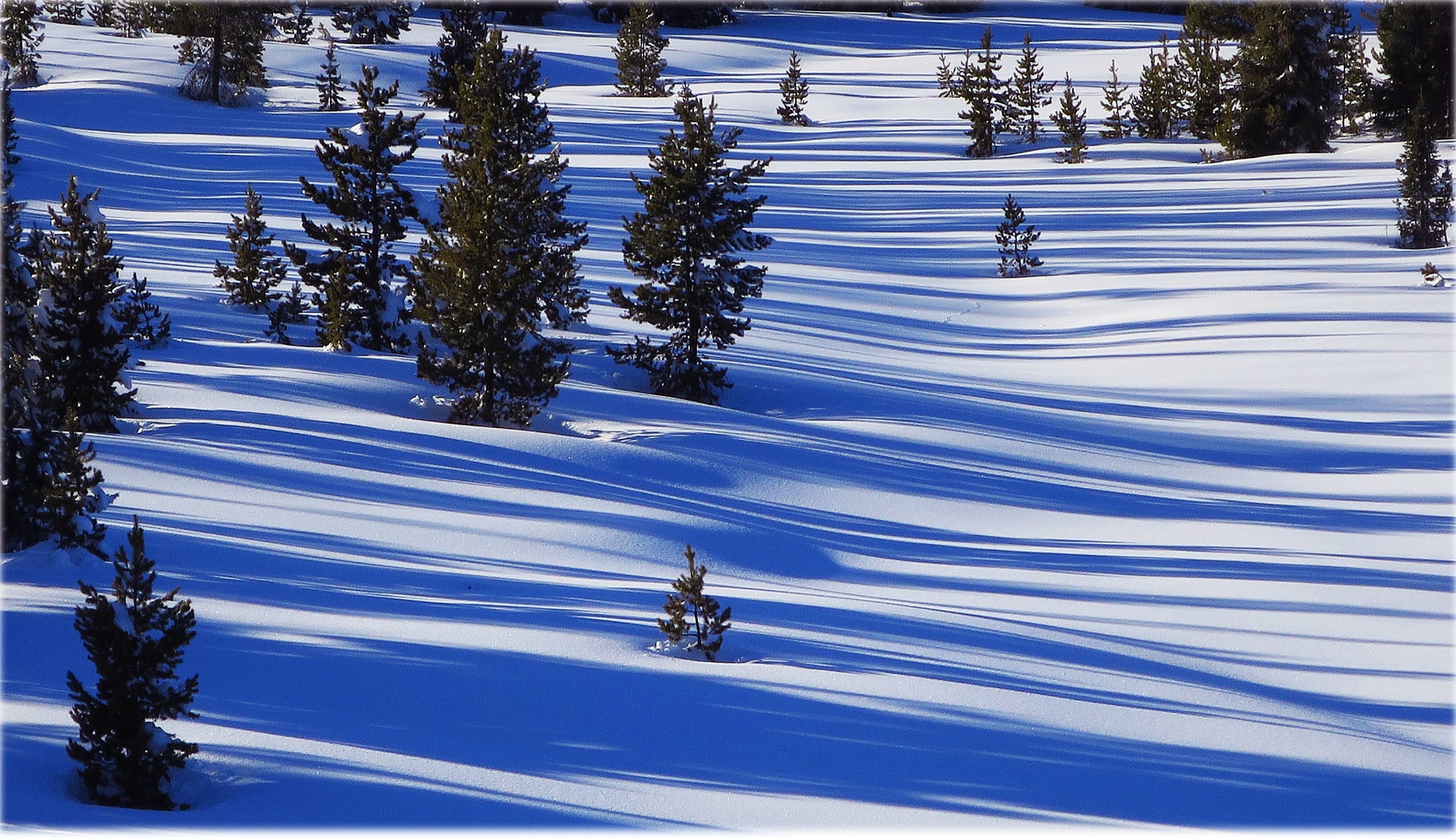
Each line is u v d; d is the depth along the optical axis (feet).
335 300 105.70
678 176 108.58
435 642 41.65
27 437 52.19
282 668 37.93
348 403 89.61
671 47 414.00
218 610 43.50
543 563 57.11
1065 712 38.99
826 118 286.87
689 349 109.70
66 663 37.37
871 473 82.12
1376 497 81.56
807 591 56.13
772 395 107.65
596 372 112.98
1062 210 189.78
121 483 61.11
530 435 80.53
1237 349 122.01
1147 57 363.15
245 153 218.38
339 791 28.96
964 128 267.80
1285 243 162.40
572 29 482.69
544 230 111.45
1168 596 59.41
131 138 223.51
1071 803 31.83
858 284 152.05
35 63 289.12
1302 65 224.53
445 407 93.81
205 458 66.23
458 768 31.14
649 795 30.50
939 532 71.77
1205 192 196.34
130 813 27.17
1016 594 58.90
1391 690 47.98
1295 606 58.13
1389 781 36.11
